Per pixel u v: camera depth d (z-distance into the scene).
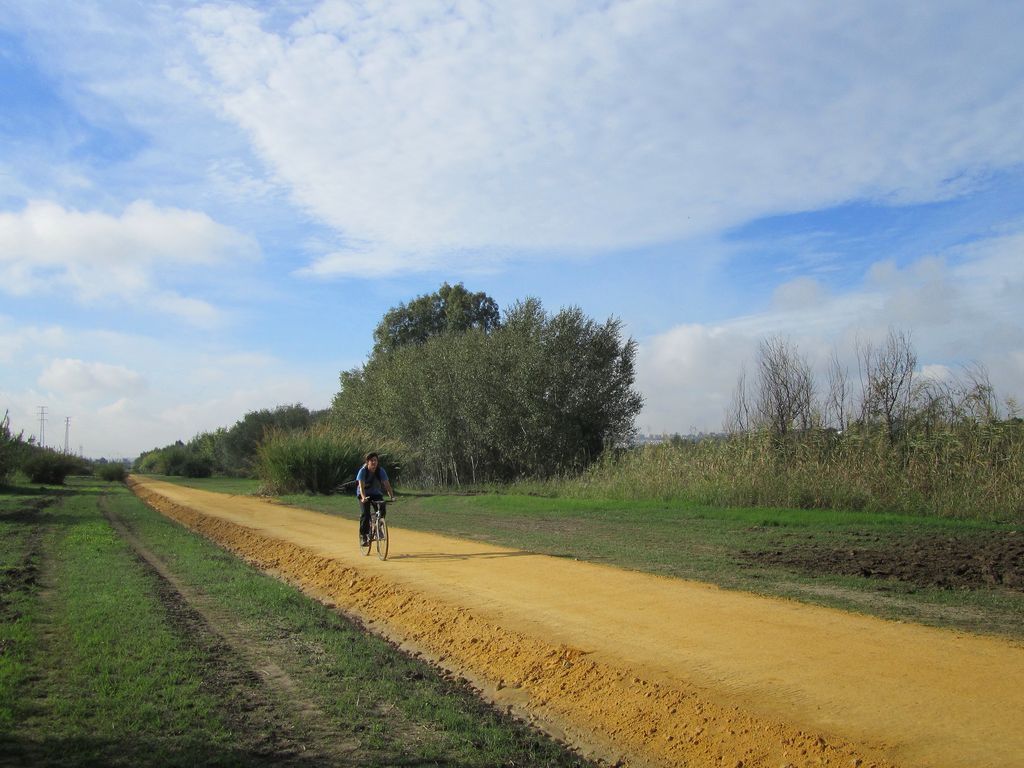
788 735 5.21
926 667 6.33
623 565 11.98
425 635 8.83
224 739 5.45
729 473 21.94
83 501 33.09
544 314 41.19
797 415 23.42
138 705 6.00
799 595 9.45
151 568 13.11
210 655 7.57
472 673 7.60
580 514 20.75
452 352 43.31
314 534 18.28
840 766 4.80
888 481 18.72
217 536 20.28
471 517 21.28
